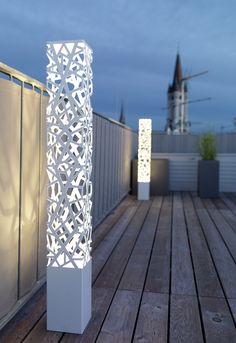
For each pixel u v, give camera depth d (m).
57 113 2.15
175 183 9.12
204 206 6.79
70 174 2.14
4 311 2.16
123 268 3.30
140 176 7.47
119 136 6.69
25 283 2.46
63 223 2.14
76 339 2.08
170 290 2.81
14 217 2.25
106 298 2.63
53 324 2.16
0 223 2.07
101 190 5.17
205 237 4.49
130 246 4.04
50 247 2.16
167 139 10.41
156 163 8.10
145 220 5.47
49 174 2.17
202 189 7.85
